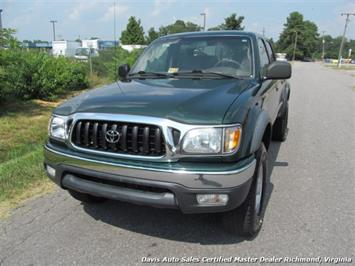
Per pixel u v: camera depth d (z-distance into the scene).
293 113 9.62
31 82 11.30
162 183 2.53
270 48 5.28
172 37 4.51
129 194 2.68
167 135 2.51
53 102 11.54
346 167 5.07
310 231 3.28
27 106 10.38
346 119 8.76
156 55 4.32
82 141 2.86
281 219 3.51
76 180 2.94
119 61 18.22
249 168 2.65
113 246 3.06
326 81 22.20
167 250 3.00
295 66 54.50
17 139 6.73
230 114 2.61
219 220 3.48
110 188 2.76
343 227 3.35
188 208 2.56
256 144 2.81
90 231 3.31
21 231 3.30
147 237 3.20
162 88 3.22
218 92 3.04
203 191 2.51
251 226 3.04
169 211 3.68
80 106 2.94
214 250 2.99
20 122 8.20
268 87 3.90
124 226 3.40
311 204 3.85
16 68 10.70
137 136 2.61
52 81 11.95
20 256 2.92
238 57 3.92
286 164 5.20
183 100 2.76
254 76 3.76
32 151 5.82
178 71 3.94
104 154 2.73
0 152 5.86
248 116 2.79
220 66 3.88
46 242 3.12
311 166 5.11
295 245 3.05
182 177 2.48
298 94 14.37
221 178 2.49
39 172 4.62
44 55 12.45
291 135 6.99
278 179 4.59
